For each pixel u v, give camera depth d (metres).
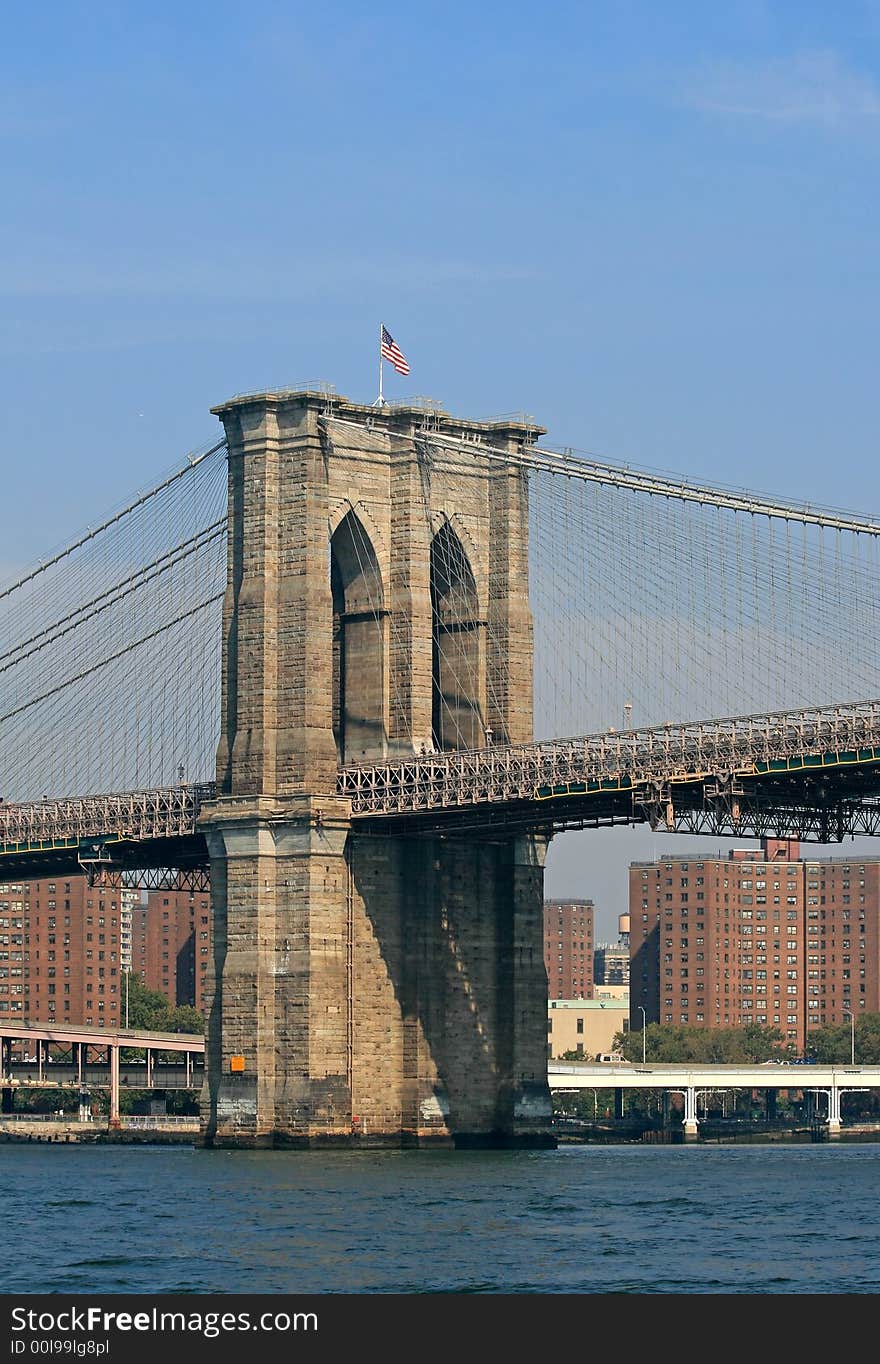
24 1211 197.00
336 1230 180.38
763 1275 155.38
